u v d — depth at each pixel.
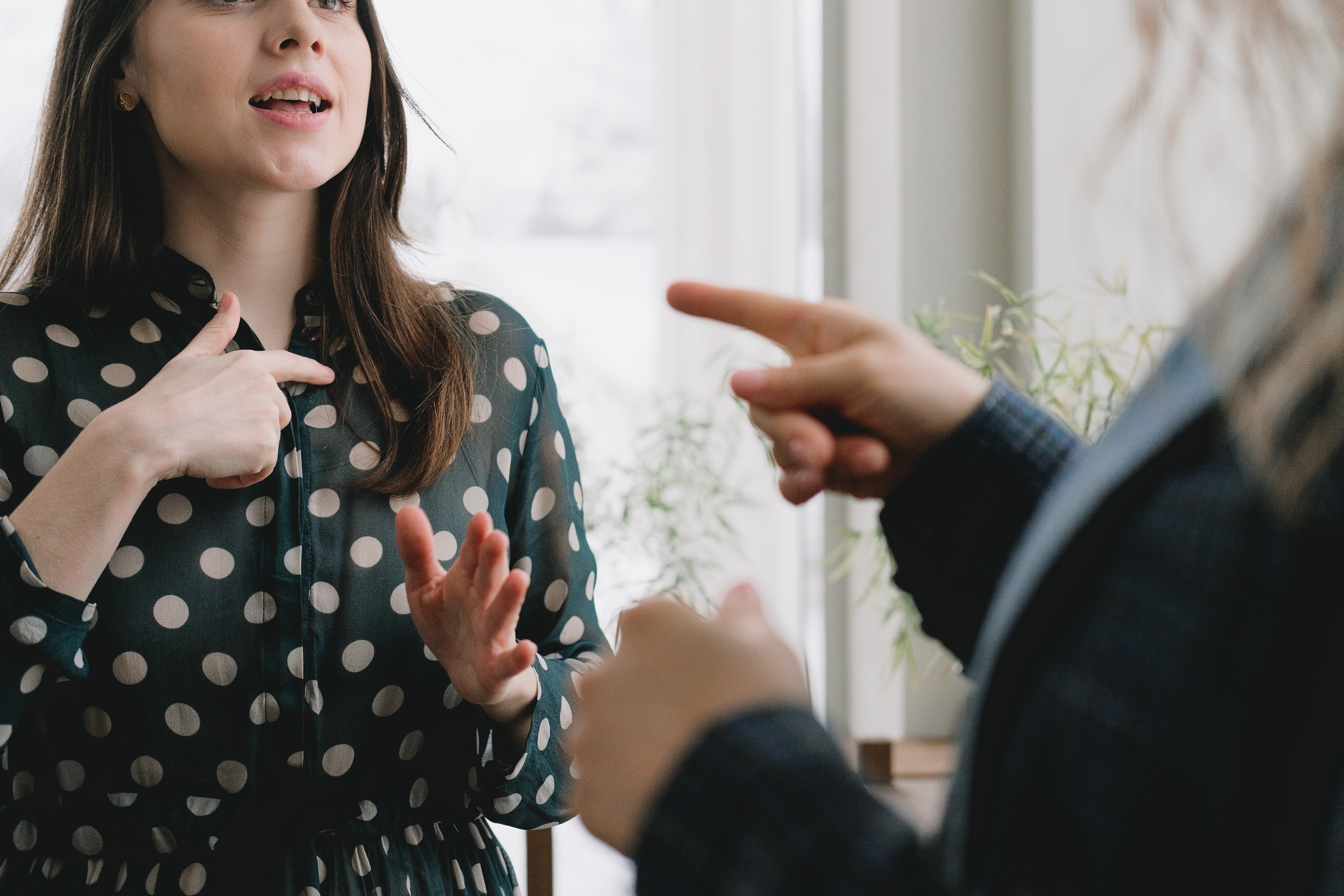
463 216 2.76
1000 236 2.57
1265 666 0.28
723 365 2.88
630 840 0.37
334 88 1.00
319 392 1.05
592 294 2.85
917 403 0.53
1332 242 0.28
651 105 2.87
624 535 2.56
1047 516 0.34
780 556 2.96
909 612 2.31
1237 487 0.29
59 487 0.88
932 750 2.38
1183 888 0.29
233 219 1.05
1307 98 0.29
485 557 0.86
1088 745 0.30
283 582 0.98
